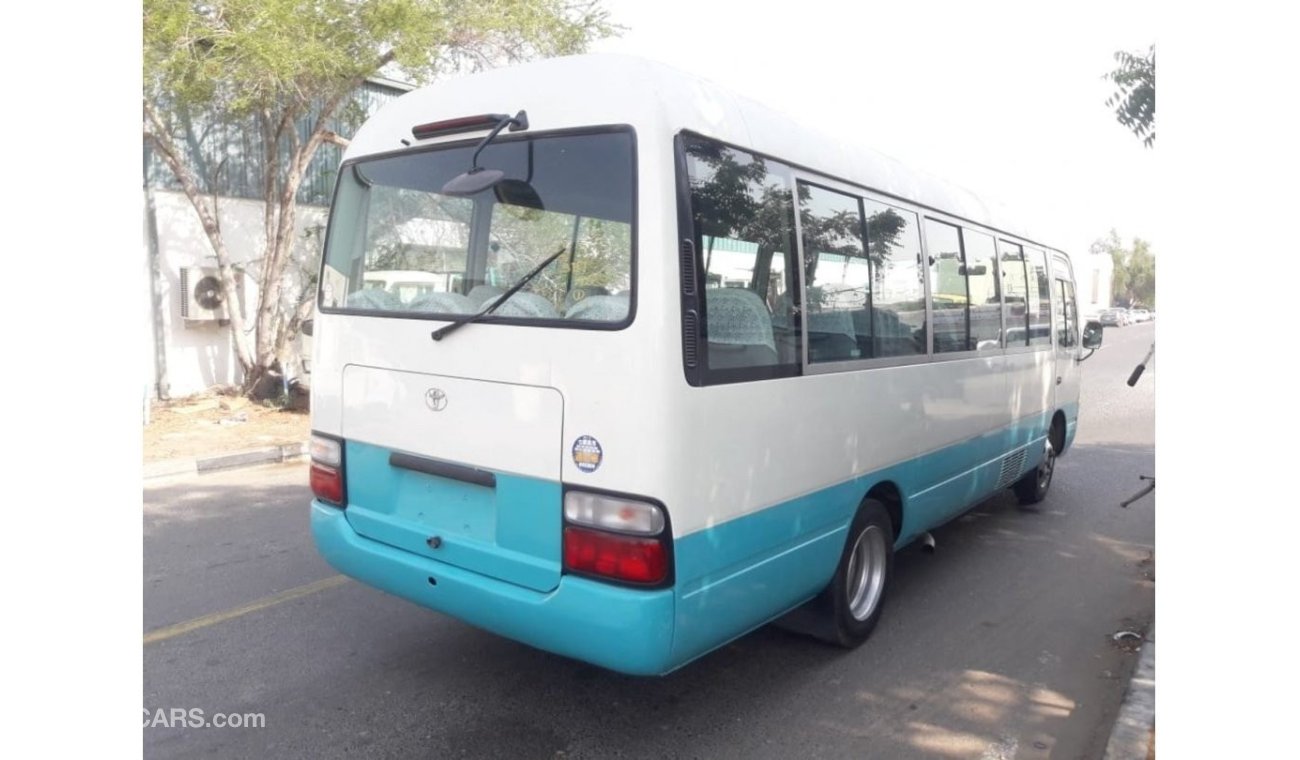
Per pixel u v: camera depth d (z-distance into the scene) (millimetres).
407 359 3951
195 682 4352
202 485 8586
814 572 4277
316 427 4441
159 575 5906
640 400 3254
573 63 3629
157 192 12172
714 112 3695
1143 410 15234
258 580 5824
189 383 12742
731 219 3648
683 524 3346
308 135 13312
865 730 4051
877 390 4699
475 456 3701
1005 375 6582
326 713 4074
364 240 4293
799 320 4059
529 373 3518
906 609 5555
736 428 3609
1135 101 5469
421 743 3836
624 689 4371
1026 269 7086
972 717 4203
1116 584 6070
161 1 9133
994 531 7375
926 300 5336
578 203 3492
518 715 4090
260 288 12750
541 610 3471
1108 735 4074
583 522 3371
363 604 5410
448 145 3963
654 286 3260
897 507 5172
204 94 10109
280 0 9391
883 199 4906
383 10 9812
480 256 3797
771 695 4359
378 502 4145
